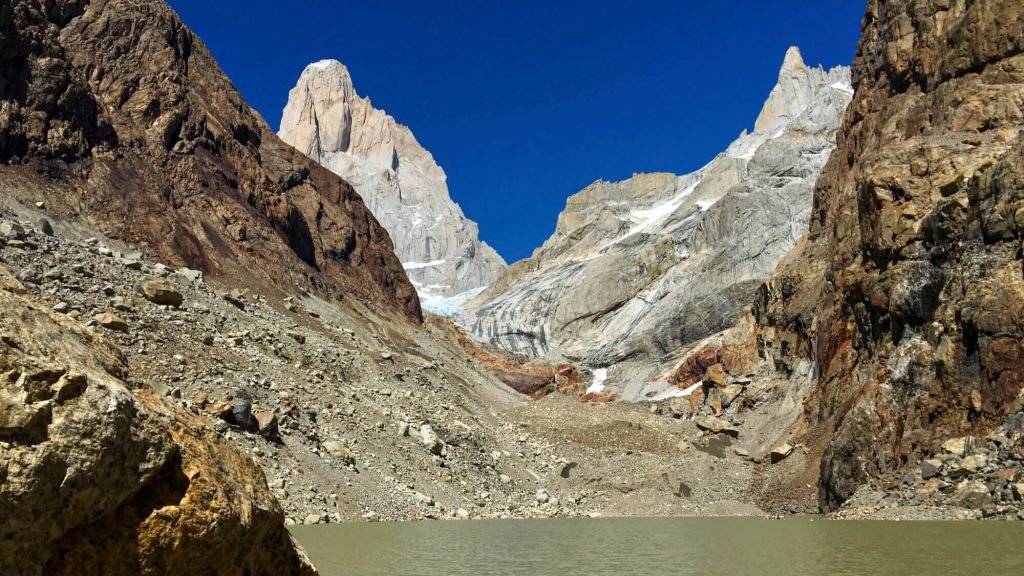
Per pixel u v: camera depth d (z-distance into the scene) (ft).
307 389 157.79
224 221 234.99
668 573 68.74
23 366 25.45
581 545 96.37
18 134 186.50
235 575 30.89
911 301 160.15
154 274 173.06
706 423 240.73
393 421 168.96
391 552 82.28
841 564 72.13
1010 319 132.57
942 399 141.79
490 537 105.50
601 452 219.00
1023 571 63.57
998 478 122.93
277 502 33.76
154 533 27.73
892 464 145.79
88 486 25.88
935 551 79.66
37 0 225.56
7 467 24.09
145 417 28.35
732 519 159.63
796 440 201.26
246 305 195.42
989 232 142.72
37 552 25.14
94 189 194.49
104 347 32.07
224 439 33.50
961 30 190.90
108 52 235.81
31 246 145.59
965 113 177.47
